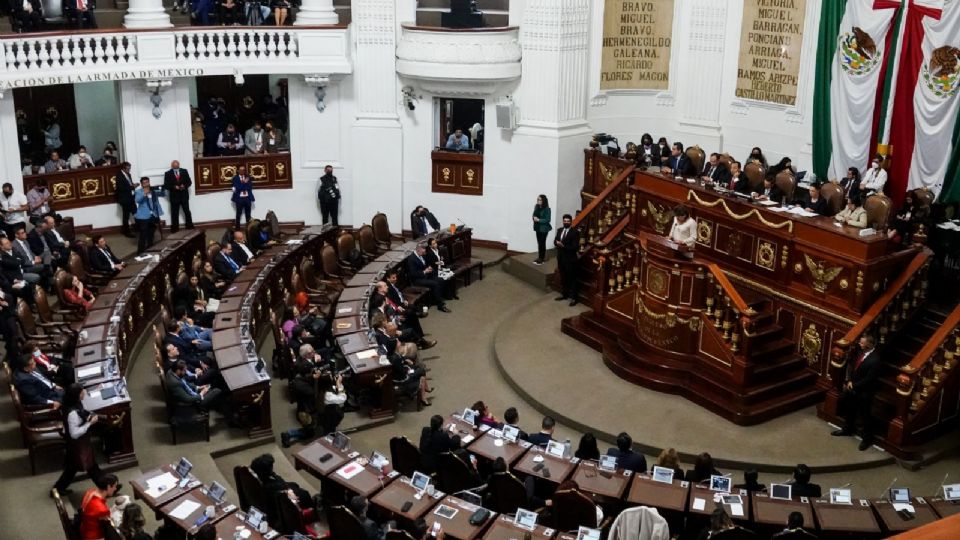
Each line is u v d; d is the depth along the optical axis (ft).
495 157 75.00
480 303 67.26
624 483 39.04
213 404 46.98
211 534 31.78
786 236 53.06
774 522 36.37
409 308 59.72
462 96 74.28
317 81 74.59
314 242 68.08
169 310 56.18
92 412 41.86
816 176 65.26
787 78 66.74
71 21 70.54
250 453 46.37
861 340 47.70
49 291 59.36
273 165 78.13
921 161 59.11
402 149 76.84
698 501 37.55
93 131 79.20
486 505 38.93
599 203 66.28
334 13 75.87
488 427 43.45
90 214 72.69
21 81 64.54
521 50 72.28
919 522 36.17
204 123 77.97
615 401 52.24
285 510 36.14
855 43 61.36
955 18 55.98
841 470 46.55
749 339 50.31
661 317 53.62
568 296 65.72
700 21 70.64
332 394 47.19
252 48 73.15
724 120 71.77
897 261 50.57
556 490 36.94
